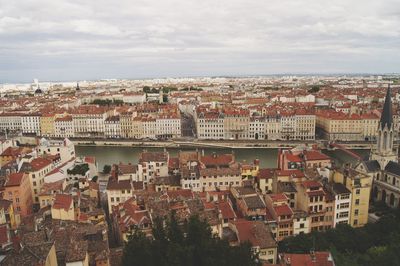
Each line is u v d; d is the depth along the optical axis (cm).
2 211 14012
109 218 17775
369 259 12069
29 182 19225
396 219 15538
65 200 15100
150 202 15412
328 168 18375
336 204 15938
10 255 8744
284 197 15800
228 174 19588
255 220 14938
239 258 7606
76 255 10031
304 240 13300
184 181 19388
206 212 14162
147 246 7825
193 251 7488
